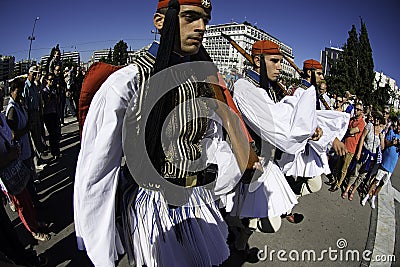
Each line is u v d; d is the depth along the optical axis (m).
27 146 3.37
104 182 1.20
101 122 1.14
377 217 3.99
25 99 4.68
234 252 2.85
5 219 2.22
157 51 1.23
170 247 1.38
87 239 1.22
